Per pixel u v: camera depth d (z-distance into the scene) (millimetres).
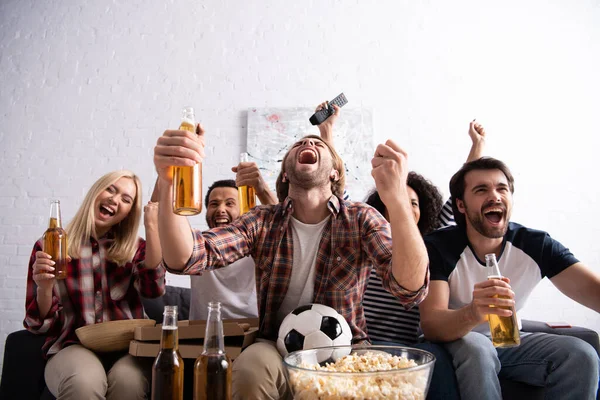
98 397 1368
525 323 1916
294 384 837
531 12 3576
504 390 1580
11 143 3422
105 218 1801
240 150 3359
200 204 1105
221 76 3484
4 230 3295
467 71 3473
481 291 1326
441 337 1473
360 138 3299
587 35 3555
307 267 1521
